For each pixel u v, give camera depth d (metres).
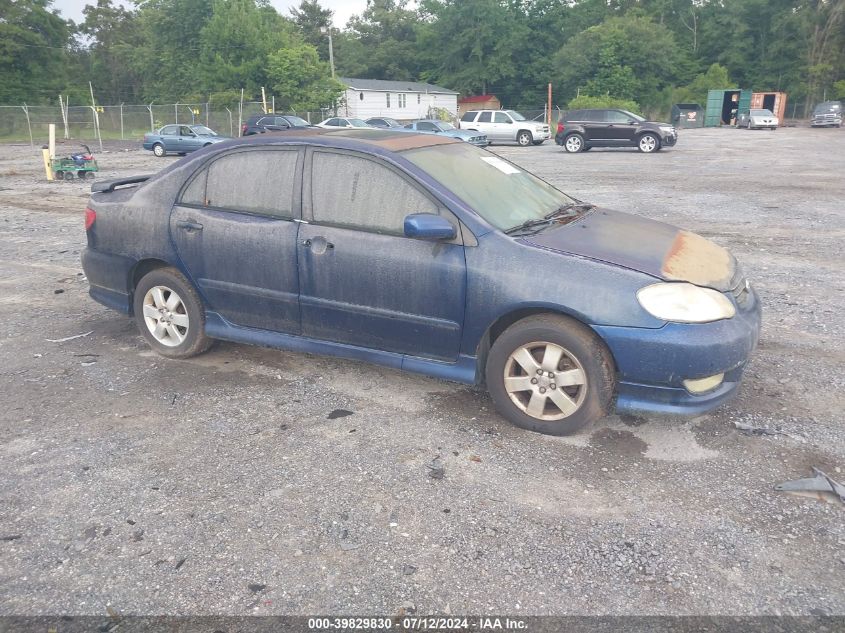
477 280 3.79
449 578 2.73
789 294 6.69
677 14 76.56
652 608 2.56
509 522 3.08
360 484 3.39
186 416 4.16
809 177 16.38
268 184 4.46
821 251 8.52
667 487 3.35
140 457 3.67
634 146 27.08
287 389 4.55
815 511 3.13
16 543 2.96
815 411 4.14
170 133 28.80
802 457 3.61
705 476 3.44
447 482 3.40
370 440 3.84
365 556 2.86
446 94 70.00
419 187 4.00
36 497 3.30
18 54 58.38
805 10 67.00
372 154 4.17
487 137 32.06
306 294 4.35
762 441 3.79
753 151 26.03
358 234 4.12
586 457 3.64
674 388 3.56
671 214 11.30
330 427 4.00
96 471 3.53
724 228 10.09
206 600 2.62
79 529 3.05
